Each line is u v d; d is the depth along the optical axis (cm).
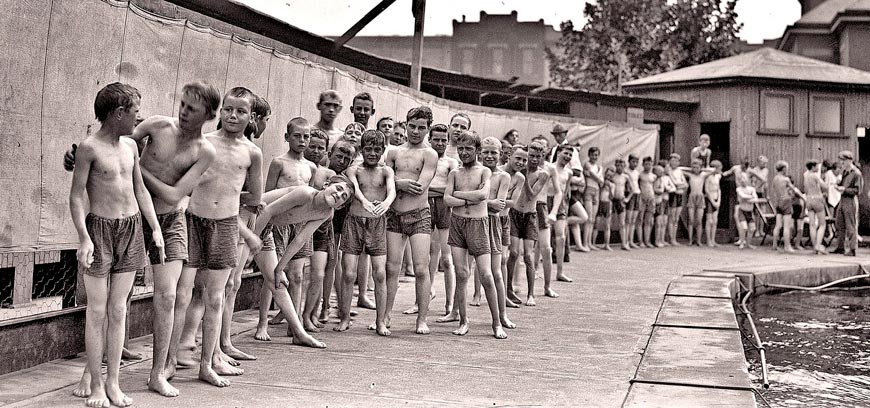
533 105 1830
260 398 361
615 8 2872
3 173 402
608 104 1800
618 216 1395
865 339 673
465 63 3594
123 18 474
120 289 345
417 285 555
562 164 892
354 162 603
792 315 830
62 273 446
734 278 928
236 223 395
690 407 351
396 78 1362
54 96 427
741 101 1870
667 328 573
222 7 824
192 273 386
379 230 546
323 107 607
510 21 3597
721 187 1756
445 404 355
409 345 501
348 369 426
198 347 469
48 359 425
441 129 561
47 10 420
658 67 2838
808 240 1630
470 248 545
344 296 555
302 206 472
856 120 1909
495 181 579
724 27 2869
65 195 440
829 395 470
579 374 420
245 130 443
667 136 1975
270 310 638
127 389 371
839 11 2375
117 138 343
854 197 1363
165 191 356
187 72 537
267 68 637
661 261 1161
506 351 485
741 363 446
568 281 885
